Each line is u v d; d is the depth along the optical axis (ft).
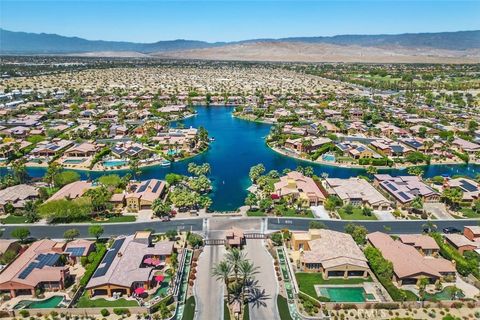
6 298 358.43
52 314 339.16
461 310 350.64
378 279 392.88
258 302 360.69
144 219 522.88
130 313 343.26
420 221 525.75
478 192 582.35
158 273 402.11
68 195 560.61
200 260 427.33
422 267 385.70
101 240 464.24
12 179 633.20
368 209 545.03
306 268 408.26
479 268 411.75
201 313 345.51
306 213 542.57
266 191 586.04
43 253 410.31
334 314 345.51
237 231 465.47
